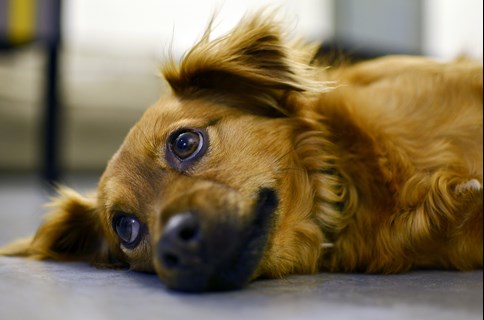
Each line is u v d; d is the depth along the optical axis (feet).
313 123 1.72
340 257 1.67
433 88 1.78
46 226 1.94
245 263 1.33
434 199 1.59
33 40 4.06
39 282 1.43
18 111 5.92
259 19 1.81
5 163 5.93
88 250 1.95
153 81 6.52
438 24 6.09
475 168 1.68
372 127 1.69
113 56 6.65
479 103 1.76
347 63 2.11
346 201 1.67
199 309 1.14
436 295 1.25
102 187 1.71
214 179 1.48
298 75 1.73
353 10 6.56
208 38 1.80
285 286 1.38
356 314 1.10
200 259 1.26
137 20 6.98
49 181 4.56
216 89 1.73
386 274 1.61
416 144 1.68
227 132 1.61
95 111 6.26
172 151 1.57
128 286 1.38
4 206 3.92
